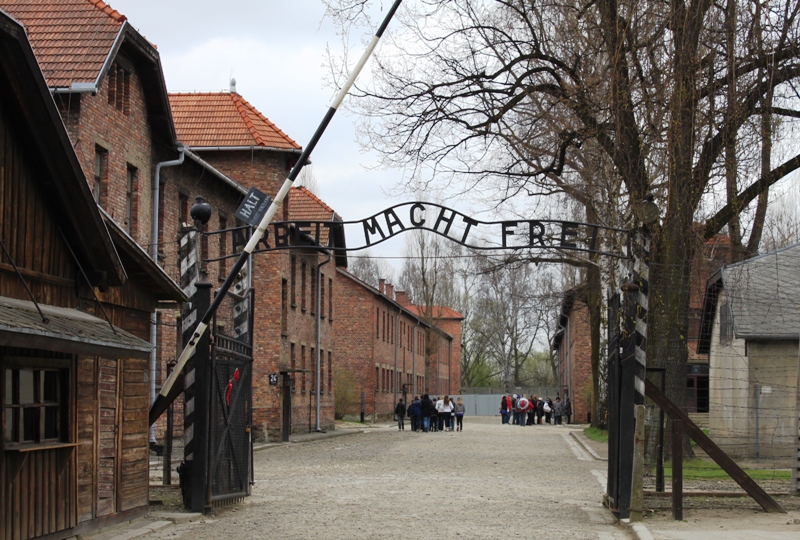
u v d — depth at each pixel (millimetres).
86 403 11555
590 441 37969
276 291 37312
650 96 18359
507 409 71312
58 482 10703
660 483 16109
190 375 13867
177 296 14016
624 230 13859
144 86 25516
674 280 18625
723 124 18094
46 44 22234
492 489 18922
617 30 18359
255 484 19625
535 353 125625
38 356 10406
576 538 12172
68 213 10766
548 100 22078
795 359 27406
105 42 22250
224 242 33406
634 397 13516
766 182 19094
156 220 26281
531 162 23250
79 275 11422
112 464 12336
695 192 18359
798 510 14367
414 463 26359
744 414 27516
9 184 9852
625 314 13672
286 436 38781
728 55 17688
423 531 12742
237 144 35875
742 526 12578
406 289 106500
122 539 11414
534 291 47844
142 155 25438
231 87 39500
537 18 21078
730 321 30469
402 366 79000
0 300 9352
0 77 9531
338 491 18188
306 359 45156
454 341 111562
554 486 19719
